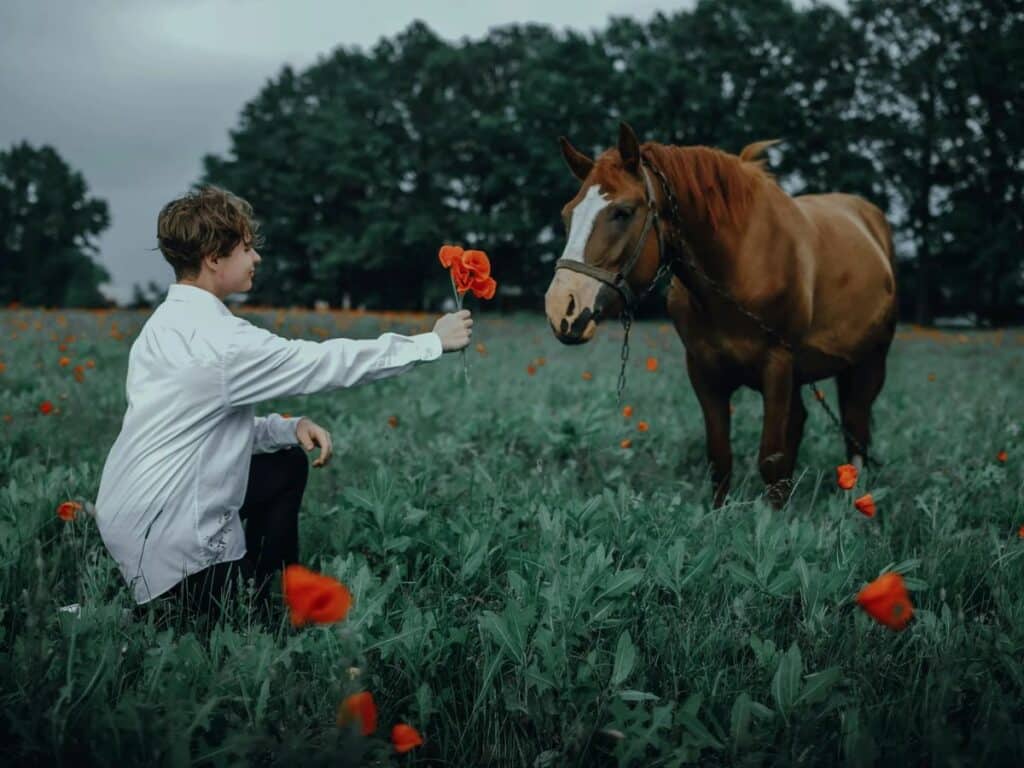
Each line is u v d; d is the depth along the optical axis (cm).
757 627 227
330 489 389
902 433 555
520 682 199
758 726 182
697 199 362
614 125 5041
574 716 189
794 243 392
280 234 5859
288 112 6550
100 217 6769
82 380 715
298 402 664
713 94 4731
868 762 164
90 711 172
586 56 5291
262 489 261
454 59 5631
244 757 162
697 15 5050
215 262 235
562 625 207
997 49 4450
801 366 446
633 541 271
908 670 218
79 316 1916
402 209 5425
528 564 253
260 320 1272
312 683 190
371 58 6181
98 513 228
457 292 218
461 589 254
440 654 212
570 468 438
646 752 181
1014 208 4500
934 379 980
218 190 238
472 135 5391
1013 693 197
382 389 772
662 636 219
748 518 296
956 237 4397
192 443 223
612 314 357
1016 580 267
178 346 222
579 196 351
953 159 4500
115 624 207
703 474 455
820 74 4900
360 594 211
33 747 161
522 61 5862
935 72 4609
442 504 318
